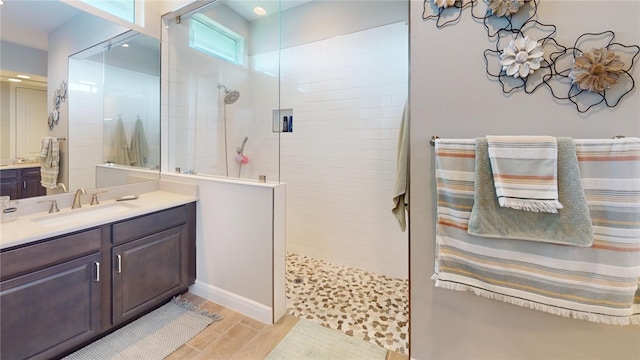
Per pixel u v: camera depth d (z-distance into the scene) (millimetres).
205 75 2639
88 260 1531
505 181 1075
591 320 1036
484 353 1307
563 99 1087
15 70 1656
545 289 1087
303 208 2953
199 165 2574
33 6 1726
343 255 2793
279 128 2912
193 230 2178
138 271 1791
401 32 2375
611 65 1007
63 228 1420
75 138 1915
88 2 1968
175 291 2055
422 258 1394
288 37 2844
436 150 1229
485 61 1195
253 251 1929
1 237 1274
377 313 2029
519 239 1104
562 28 1077
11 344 1271
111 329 1720
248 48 2949
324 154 2795
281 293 1949
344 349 1653
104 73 2066
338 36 2631
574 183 1012
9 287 1256
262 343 1695
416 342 1447
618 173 970
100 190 2027
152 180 2348
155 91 2361
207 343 1684
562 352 1176
